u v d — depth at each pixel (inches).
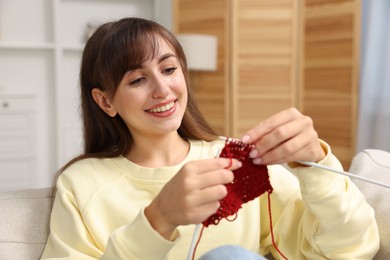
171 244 31.2
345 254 39.0
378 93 126.0
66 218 41.1
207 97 142.6
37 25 150.6
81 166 43.8
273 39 136.3
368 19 125.2
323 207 37.2
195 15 142.2
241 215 42.8
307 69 136.2
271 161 35.0
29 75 150.6
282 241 43.3
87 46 44.2
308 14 134.3
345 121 129.0
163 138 43.7
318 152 36.2
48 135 153.7
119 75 40.6
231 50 136.9
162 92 39.6
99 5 156.2
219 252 28.8
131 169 42.6
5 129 142.3
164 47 41.4
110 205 41.1
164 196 30.7
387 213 42.6
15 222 43.6
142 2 161.3
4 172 143.6
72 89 153.2
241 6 135.3
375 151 51.9
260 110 138.3
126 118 42.1
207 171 30.5
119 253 31.6
